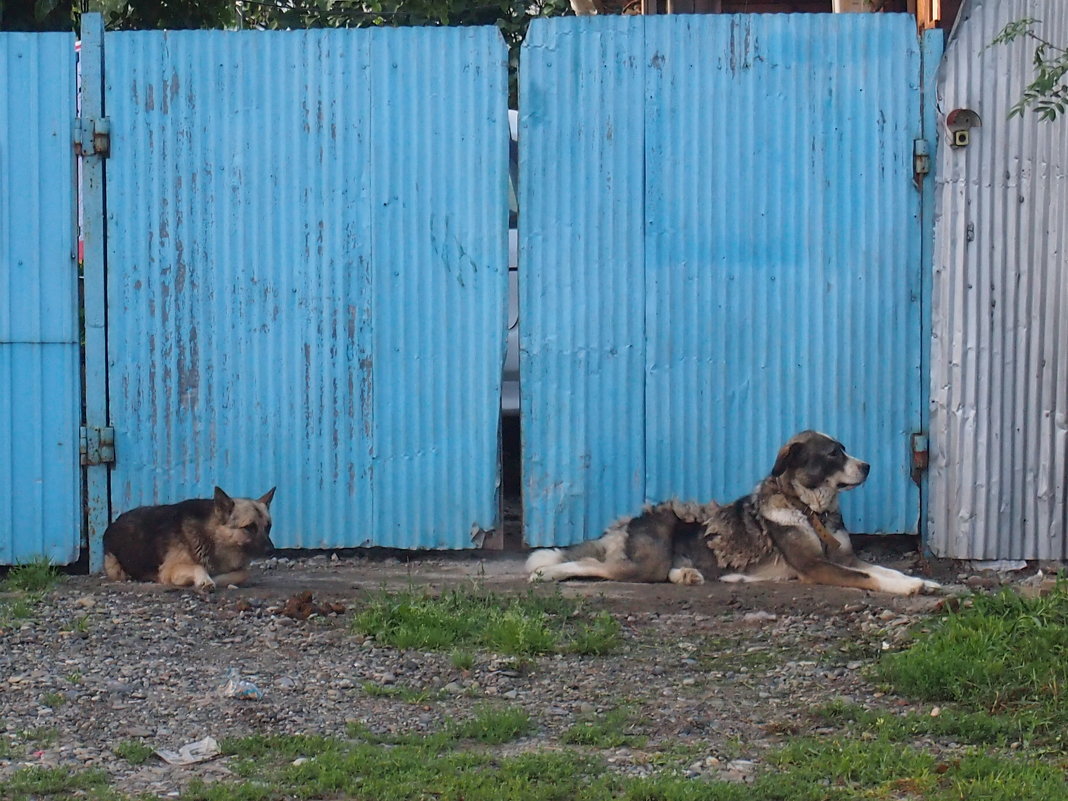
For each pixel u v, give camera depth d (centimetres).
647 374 1044
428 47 1028
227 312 1039
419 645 813
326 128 1032
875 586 975
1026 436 1038
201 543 973
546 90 1030
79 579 1012
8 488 1038
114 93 1027
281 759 625
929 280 1037
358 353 1041
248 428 1045
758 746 652
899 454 1047
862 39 1030
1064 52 928
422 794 582
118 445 1042
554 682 750
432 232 1038
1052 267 1030
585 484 1048
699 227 1038
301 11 1755
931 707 707
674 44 1030
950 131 1021
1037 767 614
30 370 1035
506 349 1043
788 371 1045
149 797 570
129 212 1034
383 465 1048
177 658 782
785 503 1016
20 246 1030
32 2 1264
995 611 827
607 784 590
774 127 1034
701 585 1009
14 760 618
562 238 1038
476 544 1052
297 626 857
